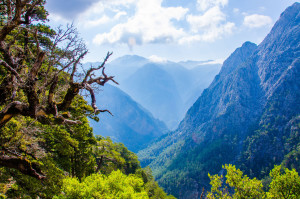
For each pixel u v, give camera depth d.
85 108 22.50
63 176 17.62
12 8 7.47
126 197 19.25
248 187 19.39
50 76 7.77
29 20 7.61
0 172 11.83
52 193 15.55
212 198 20.08
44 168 15.62
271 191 18.98
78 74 7.60
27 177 14.23
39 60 6.97
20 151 9.80
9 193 13.08
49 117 7.75
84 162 29.22
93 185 18.38
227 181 20.06
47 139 20.14
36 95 7.14
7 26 6.98
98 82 7.59
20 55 8.71
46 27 18.17
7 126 9.98
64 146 21.06
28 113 7.30
